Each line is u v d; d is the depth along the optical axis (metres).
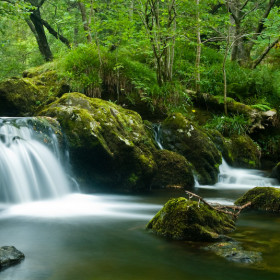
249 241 4.25
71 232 4.61
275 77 13.84
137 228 4.80
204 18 12.24
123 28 10.99
